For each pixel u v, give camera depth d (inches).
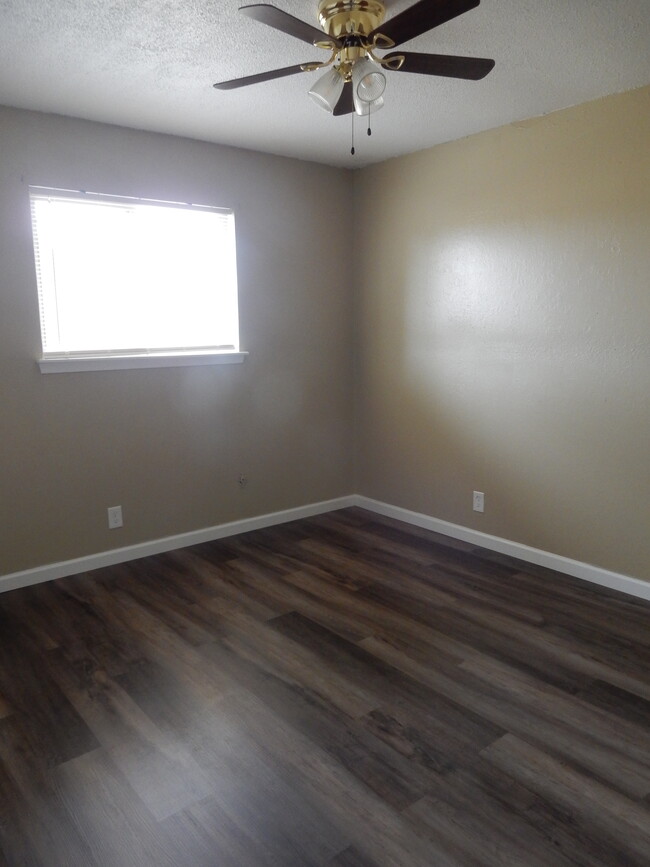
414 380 157.5
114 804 68.8
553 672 94.0
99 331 131.3
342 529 160.4
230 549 146.6
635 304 112.7
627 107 109.6
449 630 107.2
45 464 125.9
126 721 83.2
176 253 140.3
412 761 75.2
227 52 92.2
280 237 154.4
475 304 139.9
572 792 70.1
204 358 144.0
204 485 149.9
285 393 161.6
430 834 64.3
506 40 89.5
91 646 102.6
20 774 73.5
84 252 127.5
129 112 118.3
